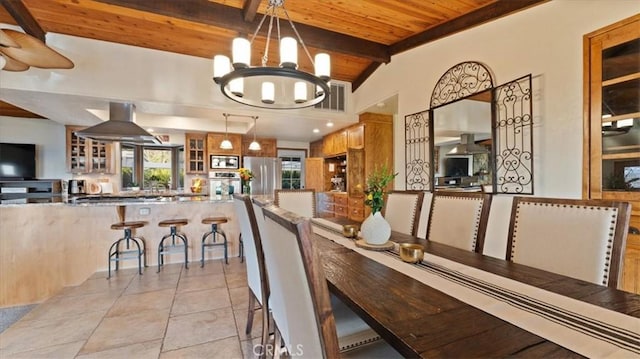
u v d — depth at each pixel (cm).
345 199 530
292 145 716
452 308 92
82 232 327
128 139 393
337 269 132
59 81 322
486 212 183
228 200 383
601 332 77
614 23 184
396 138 495
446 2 273
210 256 382
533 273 126
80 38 331
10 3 254
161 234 360
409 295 102
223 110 401
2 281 287
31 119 529
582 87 200
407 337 74
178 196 526
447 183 312
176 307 238
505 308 91
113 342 188
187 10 279
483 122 275
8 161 503
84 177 564
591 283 114
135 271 331
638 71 174
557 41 215
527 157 234
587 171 198
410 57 365
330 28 341
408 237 206
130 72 350
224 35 340
